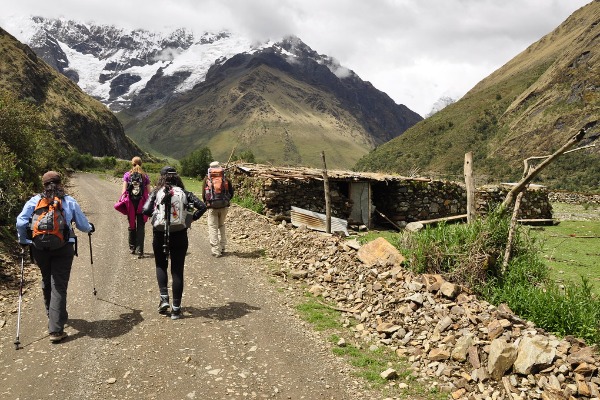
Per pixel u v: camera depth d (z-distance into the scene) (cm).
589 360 484
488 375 497
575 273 973
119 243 1101
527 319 633
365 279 780
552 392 452
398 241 876
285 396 468
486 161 16338
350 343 597
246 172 1728
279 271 875
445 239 790
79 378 485
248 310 691
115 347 554
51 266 580
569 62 17462
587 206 2831
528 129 16175
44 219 562
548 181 11250
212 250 998
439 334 588
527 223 1812
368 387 492
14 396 449
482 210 1816
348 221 1631
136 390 467
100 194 2436
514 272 748
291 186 1516
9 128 1569
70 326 612
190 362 525
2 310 655
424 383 503
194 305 699
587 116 14338
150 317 647
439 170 17388
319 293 778
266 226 1276
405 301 673
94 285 735
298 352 564
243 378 498
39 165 1775
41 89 16538
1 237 948
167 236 618
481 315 600
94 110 19325
